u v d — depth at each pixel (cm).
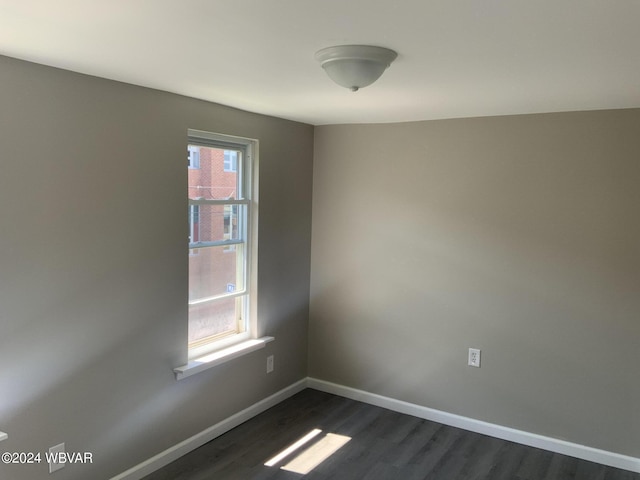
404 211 369
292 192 385
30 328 227
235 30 165
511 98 273
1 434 209
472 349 352
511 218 333
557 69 208
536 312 329
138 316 274
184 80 247
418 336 371
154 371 286
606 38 165
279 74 229
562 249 319
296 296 400
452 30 159
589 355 316
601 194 306
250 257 360
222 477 288
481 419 352
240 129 332
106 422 262
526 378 336
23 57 210
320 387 416
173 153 286
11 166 215
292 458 311
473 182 343
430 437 344
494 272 340
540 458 320
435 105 298
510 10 140
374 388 392
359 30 161
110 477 267
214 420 332
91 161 245
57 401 240
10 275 218
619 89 246
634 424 307
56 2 142
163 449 297
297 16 149
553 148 317
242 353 341
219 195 334
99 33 172
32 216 223
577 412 322
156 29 166
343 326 402
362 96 275
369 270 387
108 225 255
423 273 365
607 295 309
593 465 314
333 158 394
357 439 338
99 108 246
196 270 322
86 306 248
